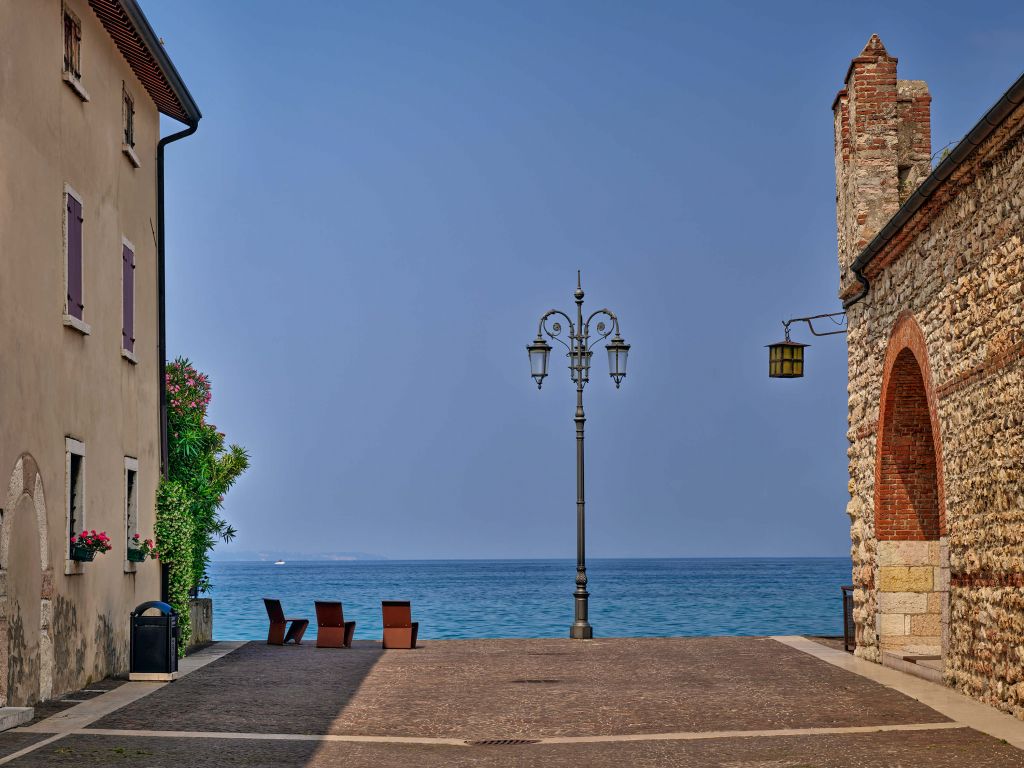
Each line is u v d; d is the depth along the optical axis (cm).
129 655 1633
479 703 1300
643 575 13638
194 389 2069
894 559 1636
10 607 1207
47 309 1348
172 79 1786
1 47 1228
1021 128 1109
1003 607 1187
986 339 1227
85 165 1512
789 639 2025
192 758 976
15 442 1231
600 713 1225
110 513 1579
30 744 1038
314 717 1204
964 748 985
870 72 1730
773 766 930
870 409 1708
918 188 1347
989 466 1221
